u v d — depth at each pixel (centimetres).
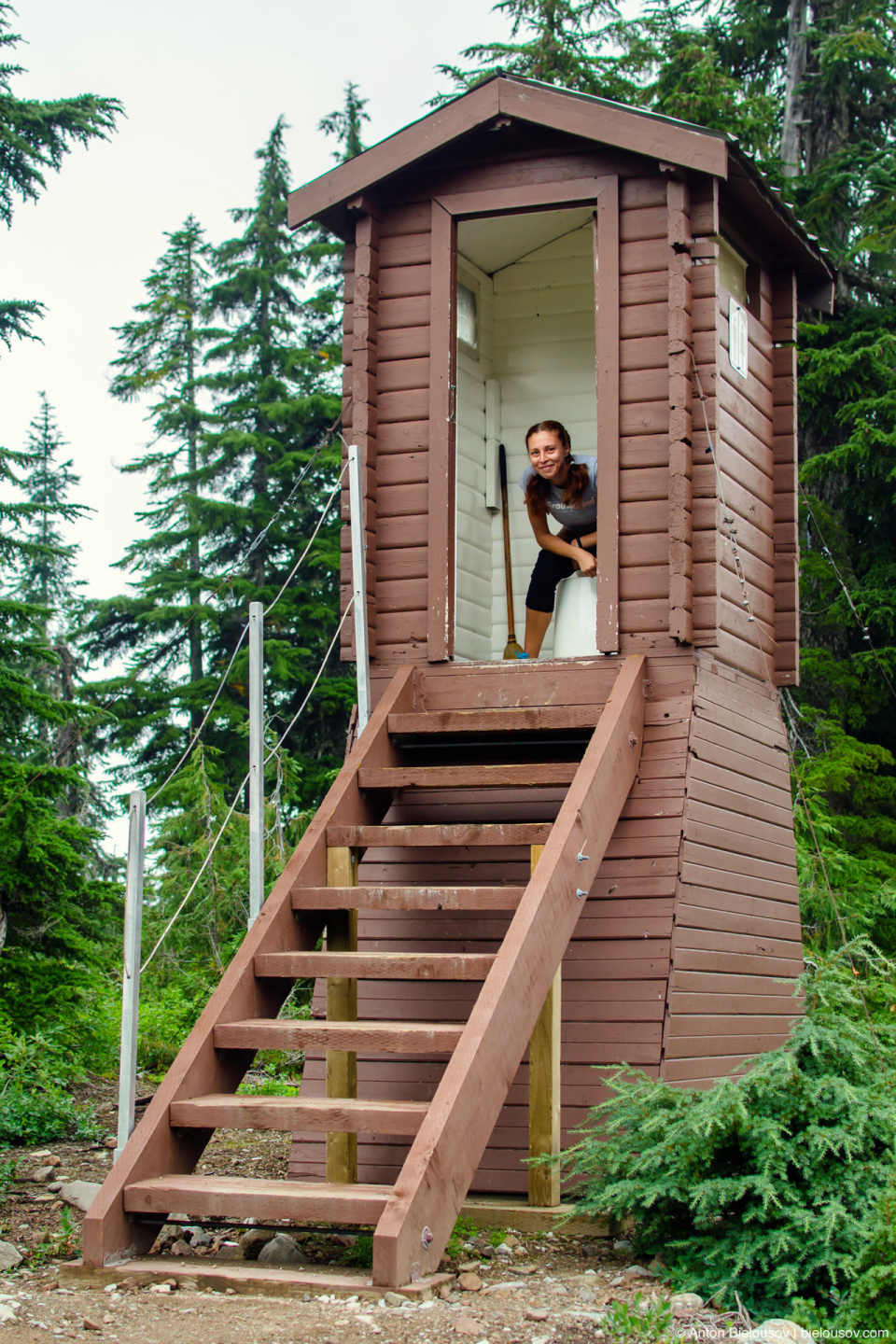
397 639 782
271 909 632
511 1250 585
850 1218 504
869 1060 558
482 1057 543
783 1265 511
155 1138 557
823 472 1870
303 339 2959
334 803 678
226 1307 491
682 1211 559
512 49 2127
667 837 702
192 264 3009
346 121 2952
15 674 1239
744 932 766
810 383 1869
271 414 2711
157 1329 464
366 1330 461
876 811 1788
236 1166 812
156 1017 1342
